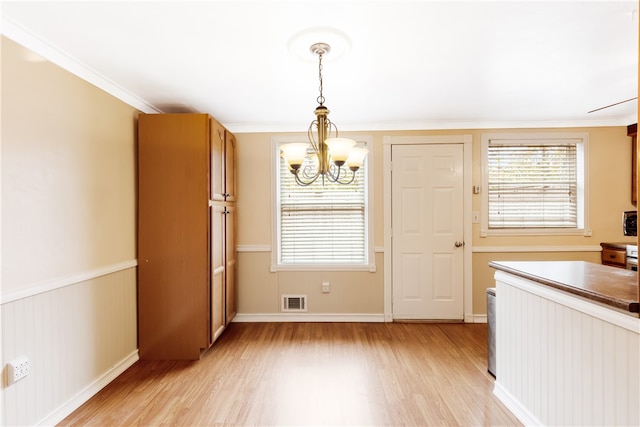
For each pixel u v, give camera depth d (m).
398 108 3.00
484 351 2.75
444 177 3.46
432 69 2.18
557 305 1.57
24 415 1.66
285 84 2.41
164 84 2.38
